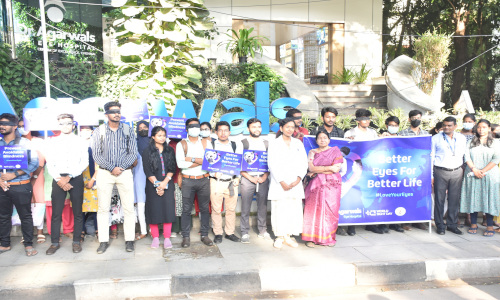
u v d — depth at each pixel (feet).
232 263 16.55
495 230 21.62
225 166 18.83
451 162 20.75
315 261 16.81
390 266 16.49
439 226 21.07
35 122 18.52
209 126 19.44
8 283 14.42
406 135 21.97
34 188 18.94
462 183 21.53
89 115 19.49
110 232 20.42
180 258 17.17
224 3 41.22
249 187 19.30
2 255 17.34
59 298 14.30
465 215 23.70
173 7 22.45
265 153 19.60
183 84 24.44
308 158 19.47
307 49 54.19
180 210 20.08
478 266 17.17
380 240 19.92
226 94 31.81
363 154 20.44
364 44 45.14
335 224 18.83
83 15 32.53
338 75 44.62
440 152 21.01
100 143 17.40
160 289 14.94
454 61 51.01
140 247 18.66
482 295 15.25
